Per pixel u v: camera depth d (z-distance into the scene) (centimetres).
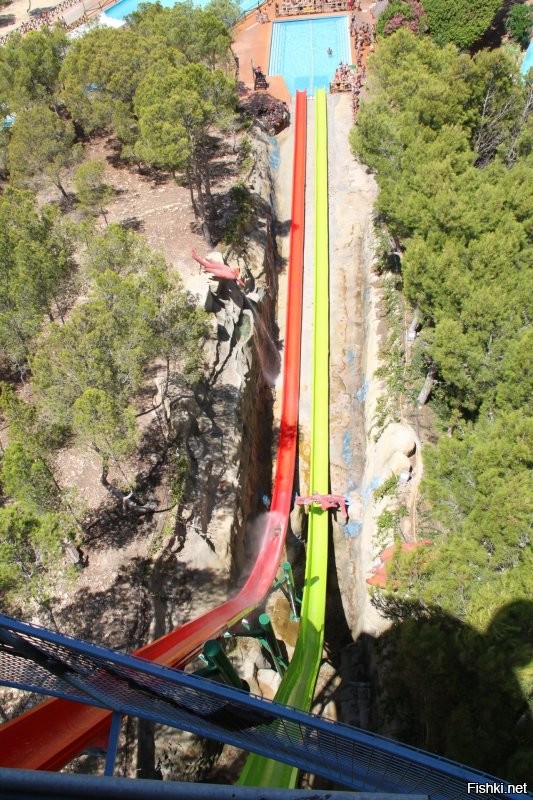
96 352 2561
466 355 2798
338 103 7431
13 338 3086
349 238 5884
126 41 5422
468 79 4438
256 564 3550
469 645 1897
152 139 3997
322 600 3409
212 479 3503
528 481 2139
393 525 3447
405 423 3894
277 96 7719
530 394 2598
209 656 2145
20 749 1023
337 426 4578
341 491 4212
